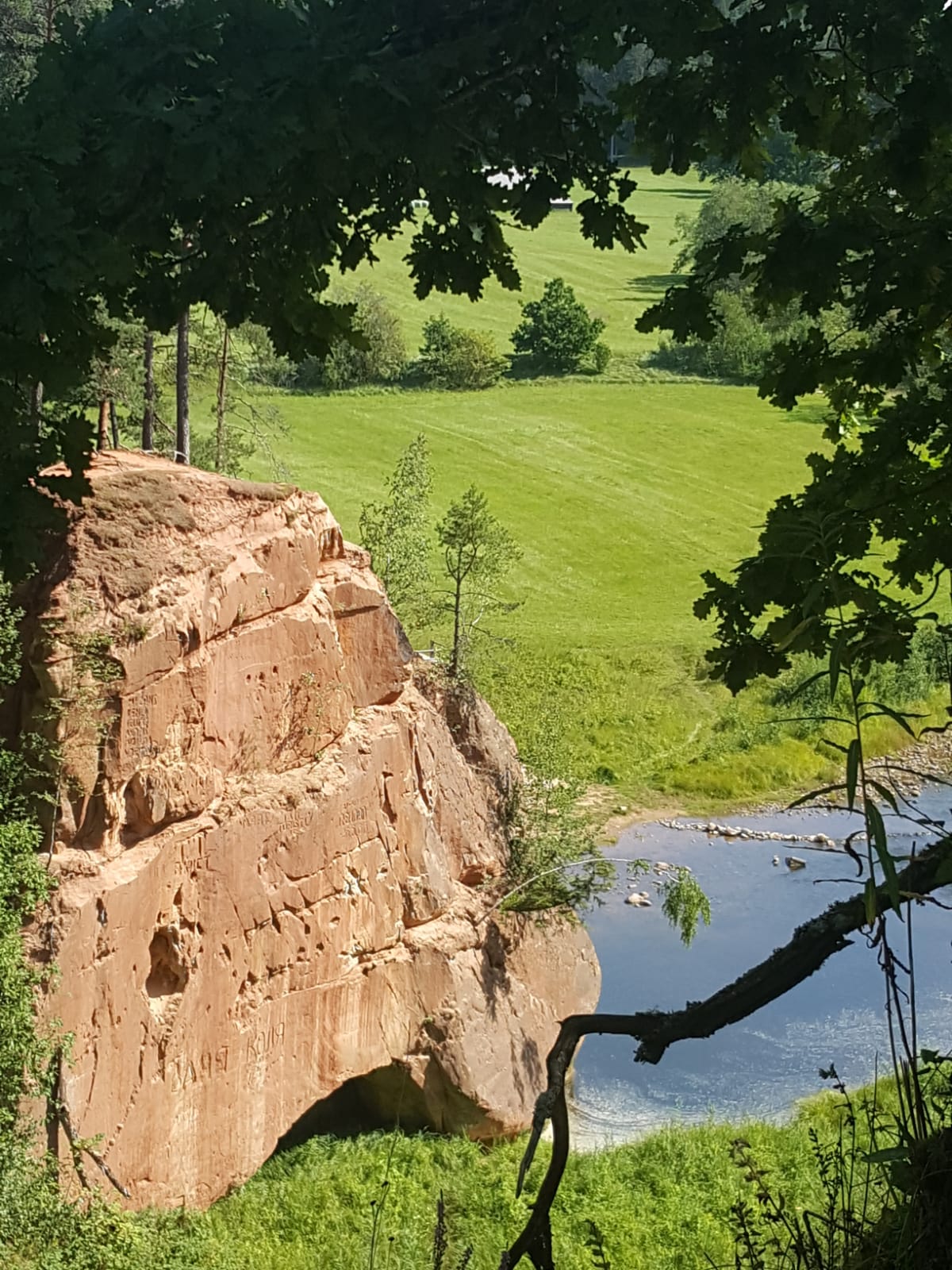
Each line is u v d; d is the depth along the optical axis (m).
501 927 25.30
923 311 6.27
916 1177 4.09
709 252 5.82
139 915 18.52
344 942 22.11
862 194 5.98
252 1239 19.06
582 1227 18.67
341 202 5.58
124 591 18.27
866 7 5.20
